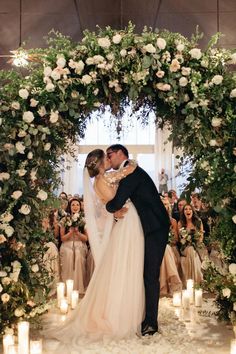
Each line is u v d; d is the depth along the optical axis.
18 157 4.02
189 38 7.28
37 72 4.04
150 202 4.25
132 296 4.13
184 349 3.73
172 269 6.03
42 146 4.00
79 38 7.55
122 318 4.08
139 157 13.92
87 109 4.07
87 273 6.32
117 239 4.20
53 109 3.92
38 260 4.18
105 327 4.08
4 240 3.79
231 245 3.93
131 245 4.18
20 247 3.90
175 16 6.62
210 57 3.96
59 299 5.04
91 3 6.22
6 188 3.82
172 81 3.88
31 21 6.71
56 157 4.21
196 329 4.30
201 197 4.05
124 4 6.28
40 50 4.05
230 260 4.00
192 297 5.32
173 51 3.94
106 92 3.95
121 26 7.12
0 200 3.86
